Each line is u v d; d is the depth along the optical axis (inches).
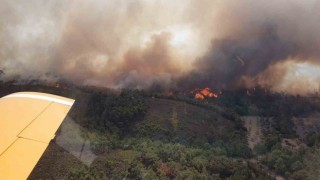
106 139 6151.6
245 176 5290.4
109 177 4736.7
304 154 6569.9
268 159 6328.7
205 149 6461.6
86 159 5280.5
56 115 527.8
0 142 407.8
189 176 4879.4
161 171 5014.8
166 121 7691.9
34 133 454.0
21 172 355.9
